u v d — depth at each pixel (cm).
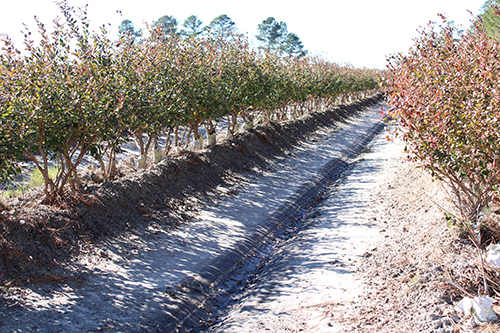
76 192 745
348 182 1212
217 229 803
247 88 1425
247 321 512
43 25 727
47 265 570
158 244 706
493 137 520
